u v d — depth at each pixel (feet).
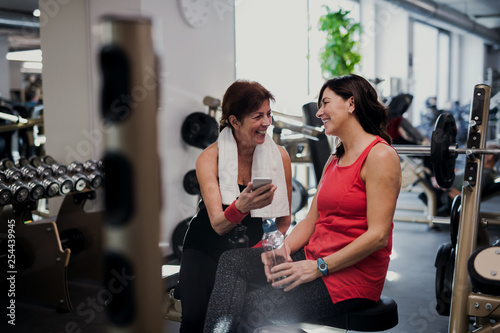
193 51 11.67
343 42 21.01
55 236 8.23
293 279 4.33
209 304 4.46
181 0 11.16
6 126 11.36
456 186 13.76
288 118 12.35
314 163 10.84
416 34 34.88
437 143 5.49
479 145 5.69
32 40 11.45
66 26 11.25
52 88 11.57
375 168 4.33
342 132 4.64
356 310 4.41
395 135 14.10
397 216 15.11
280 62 18.60
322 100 4.71
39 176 9.25
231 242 5.04
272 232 4.78
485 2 31.78
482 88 5.68
